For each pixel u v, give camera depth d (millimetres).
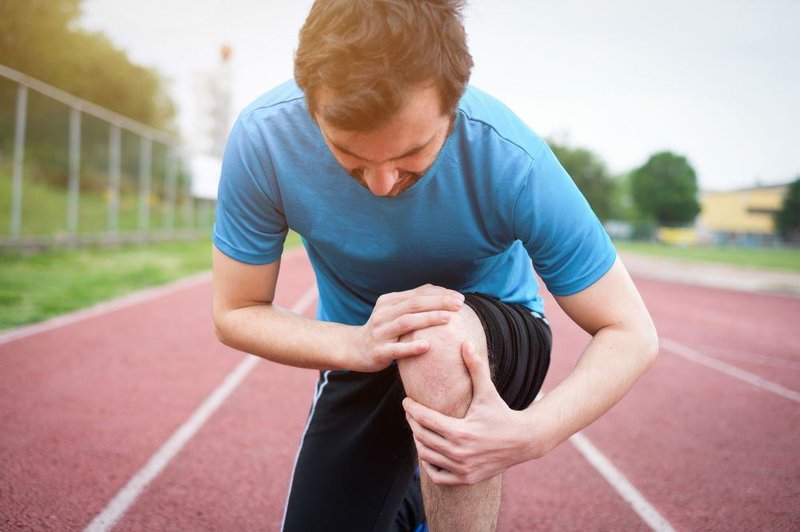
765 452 2980
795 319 9195
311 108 930
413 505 1554
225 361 4352
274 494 2223
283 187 1223
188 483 2283
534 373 1293
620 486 2467
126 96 22109
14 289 6461
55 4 18266
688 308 9922
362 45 808
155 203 14273
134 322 5590
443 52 846
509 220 1207
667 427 3342
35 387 3438
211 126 35312
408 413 1056
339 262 1375
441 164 1140
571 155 55656
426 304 1083
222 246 1315
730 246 44031
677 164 61469
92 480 2262
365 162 924
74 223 10125
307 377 4039
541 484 2457
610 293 1175
